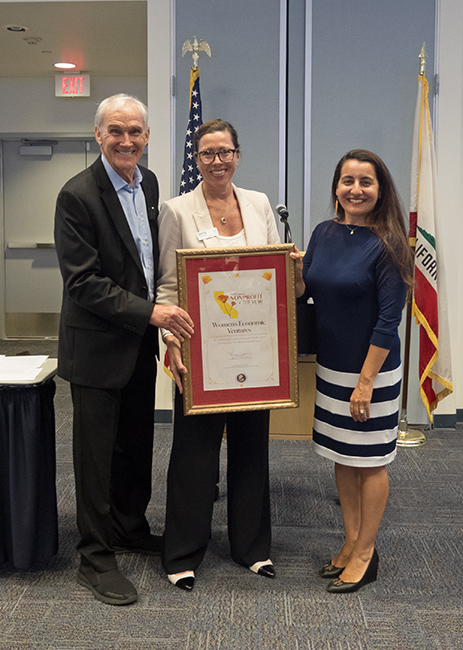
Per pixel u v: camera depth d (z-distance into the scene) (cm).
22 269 790
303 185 441
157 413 462
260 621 220
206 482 242
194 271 223
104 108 220
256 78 433
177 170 442
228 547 276
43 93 740
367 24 427
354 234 230
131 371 231
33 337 801
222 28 430
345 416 234
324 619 221
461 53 429
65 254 223
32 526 243
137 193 237
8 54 629
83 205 221
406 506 321
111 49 608
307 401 292
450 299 452
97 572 240
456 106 434
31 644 206
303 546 278
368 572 243
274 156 438
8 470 242
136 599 231
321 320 237
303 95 435
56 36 563
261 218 241
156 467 372
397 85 430
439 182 441
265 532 258
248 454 247
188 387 228
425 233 408
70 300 232
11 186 775
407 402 448
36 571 254
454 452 406
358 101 432
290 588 242
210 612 225
